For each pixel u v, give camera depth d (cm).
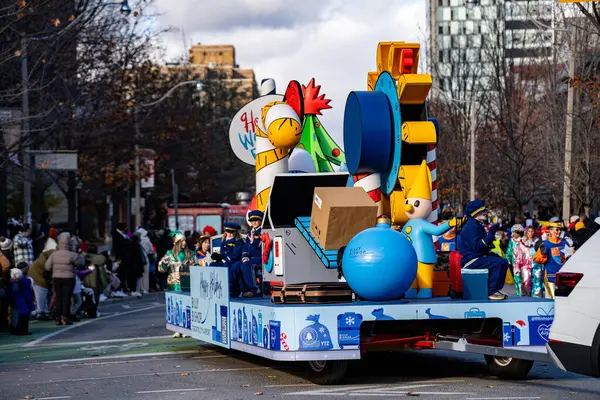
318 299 1119
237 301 1248
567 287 957
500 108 4091
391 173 1360
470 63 4922
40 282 2356
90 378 1277
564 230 2117
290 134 1510
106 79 3550
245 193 7319
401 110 1366
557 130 3503
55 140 3672
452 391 1080
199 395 1094
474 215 1224
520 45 4397
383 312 1105
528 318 1152
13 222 3225
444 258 1247
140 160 4372
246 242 1377
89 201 6150
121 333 1950
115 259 3234
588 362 933
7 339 1947
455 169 4756
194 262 1581
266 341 1127
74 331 2053
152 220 5200
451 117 4716
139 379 1247
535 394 1047
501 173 4234
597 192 3162
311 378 1180
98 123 3781
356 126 1369
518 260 2392
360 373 1277
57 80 3155
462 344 1100
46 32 2859
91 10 3216
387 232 1137
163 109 4981
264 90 1812
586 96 3281
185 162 5922
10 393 1164
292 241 1265
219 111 7650
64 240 2227
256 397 1065
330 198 1209
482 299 1177
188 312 1502
